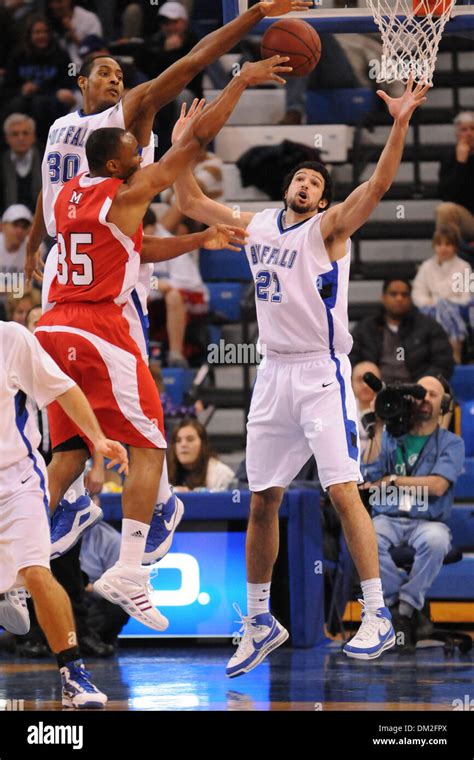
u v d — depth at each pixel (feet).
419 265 61.00
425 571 38.75
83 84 30.17
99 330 28.07
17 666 35.55
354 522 29.32
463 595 43.68
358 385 46.16
